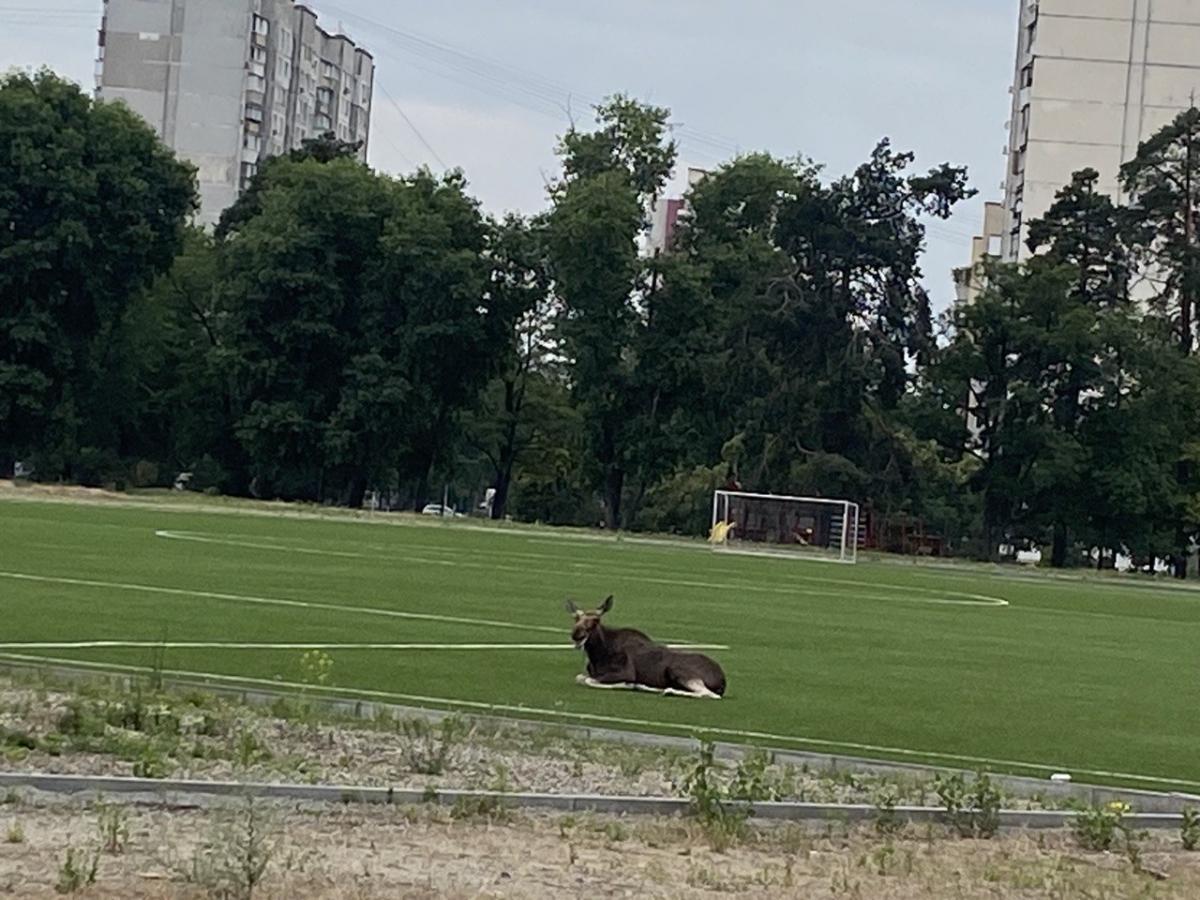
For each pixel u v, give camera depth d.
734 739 18.39
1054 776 17.86
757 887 11.16
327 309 93.81
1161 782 17.98
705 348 97.19
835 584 54.78
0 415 88.56
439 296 93.75
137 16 144.38
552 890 10.63
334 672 21.80
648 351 97.25
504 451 105.56
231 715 16.98
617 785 14.82
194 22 144.38
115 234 91.12
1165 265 100.38
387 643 25.86
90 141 90.44
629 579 47.81
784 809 13.91
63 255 89.00
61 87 90.50
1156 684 29.02
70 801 12.35
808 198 98.75
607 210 95.38
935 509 100.62
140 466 97.81
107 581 33.25
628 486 105.31
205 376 97.19
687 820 13.45
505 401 105.38
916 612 43.97
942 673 27.98
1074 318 91.69
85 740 14.90
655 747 17.17
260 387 94.56
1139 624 46.59
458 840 12.01
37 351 90.19
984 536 96.56
